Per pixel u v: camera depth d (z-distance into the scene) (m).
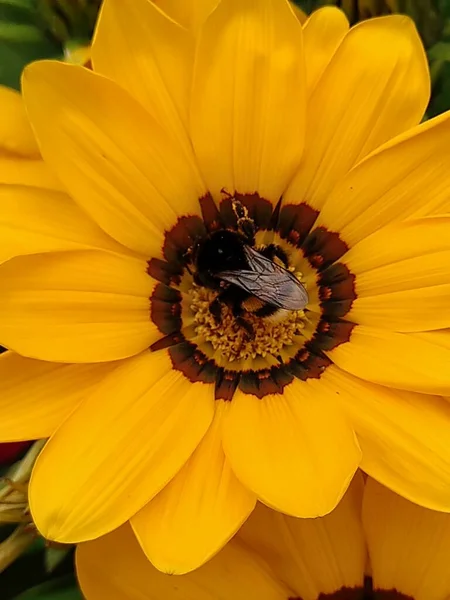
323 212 0.16
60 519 0.13
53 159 0.14
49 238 0.15
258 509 0.16
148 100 0.15
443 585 0.16
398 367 0.15
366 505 0.16
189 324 0.16
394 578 0.16
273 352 0.16
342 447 0.14
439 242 0.15
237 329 0.16
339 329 0.16
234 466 0.14
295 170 0.16
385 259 0.15
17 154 0.15
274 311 0.16
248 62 0.15
